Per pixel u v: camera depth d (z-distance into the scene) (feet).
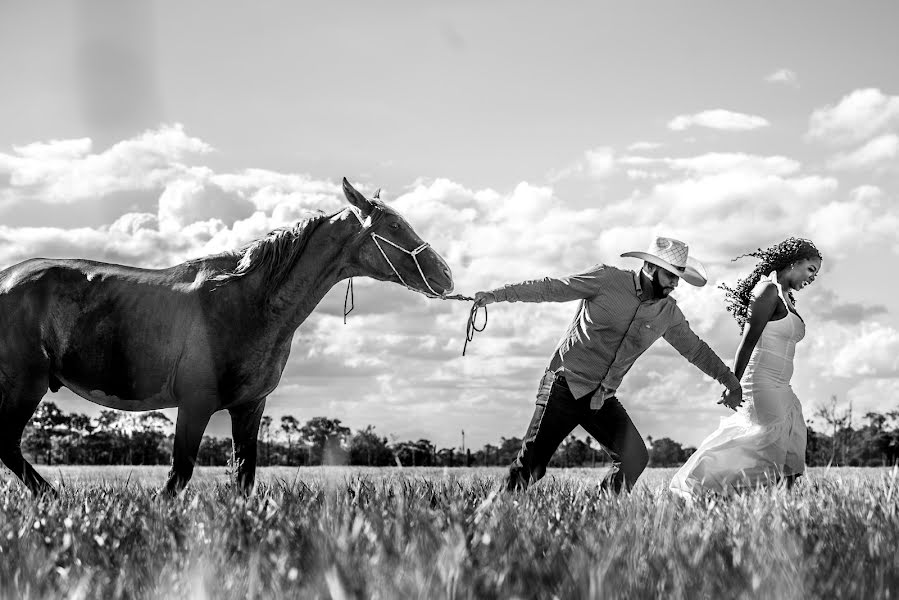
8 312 25.35
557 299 23.21
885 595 9.98
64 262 26.07
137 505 17.83
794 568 10.34
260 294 24.72
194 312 24.62
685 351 24.53
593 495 19.47
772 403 25.40
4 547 13.10
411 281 24.59
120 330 24.88
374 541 11.85
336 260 24.80
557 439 23.84
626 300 23.03
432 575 9.39
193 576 9.46
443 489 18.60
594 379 23.31
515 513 15.49
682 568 10.53
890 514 15.79
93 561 12.63
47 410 202.49
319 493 17.84
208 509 16.14
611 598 9.23
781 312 25.55
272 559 11.30
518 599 9.27
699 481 25.44
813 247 25.66
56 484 25.63
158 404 25.49
